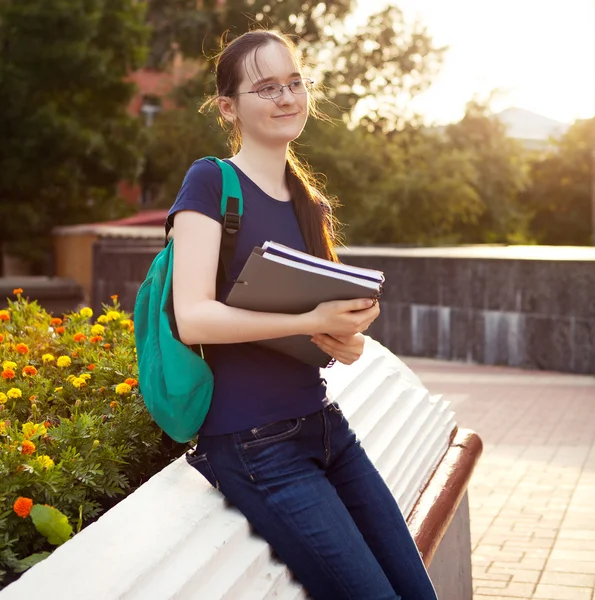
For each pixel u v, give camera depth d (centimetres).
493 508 589
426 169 3419
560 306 1200
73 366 366
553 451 755
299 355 218
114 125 3002
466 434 415
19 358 365
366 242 3241
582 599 429
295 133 225
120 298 1869
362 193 3250
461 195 3328
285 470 213
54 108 2833
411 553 234
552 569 470
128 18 2972
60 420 296
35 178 2877
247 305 206
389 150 3400
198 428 218
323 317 204
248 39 225
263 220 220
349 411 308
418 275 1352
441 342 1331
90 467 261
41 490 244
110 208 3256
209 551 198
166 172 3525
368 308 208
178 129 3412
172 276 214
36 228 2995
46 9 2742
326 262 202
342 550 211
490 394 1039
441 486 340
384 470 303
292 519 211
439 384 1111
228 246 215
